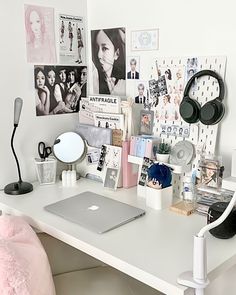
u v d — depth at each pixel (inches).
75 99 71.4
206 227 34.4
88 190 62.1
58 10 66.8
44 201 57.4
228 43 52.7
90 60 72.7
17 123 59.6
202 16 54.7
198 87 56.2
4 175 63.2
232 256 40.3
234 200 34.9
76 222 48.9
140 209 52.6
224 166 55.4
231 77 53.1
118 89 68.6
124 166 62.1
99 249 42.1
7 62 61.1
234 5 51.2
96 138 66.2
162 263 38.8
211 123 53.7
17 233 43.4
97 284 54.7
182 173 57.7
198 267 34.2
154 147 60.1
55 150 66.9
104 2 67.9
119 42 66.8
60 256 57.3
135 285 63.7
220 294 60.8
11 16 60.7
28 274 38.0
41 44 65.1
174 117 59.7
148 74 63.1
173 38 58.7
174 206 53.2
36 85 65.2
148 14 61.5
